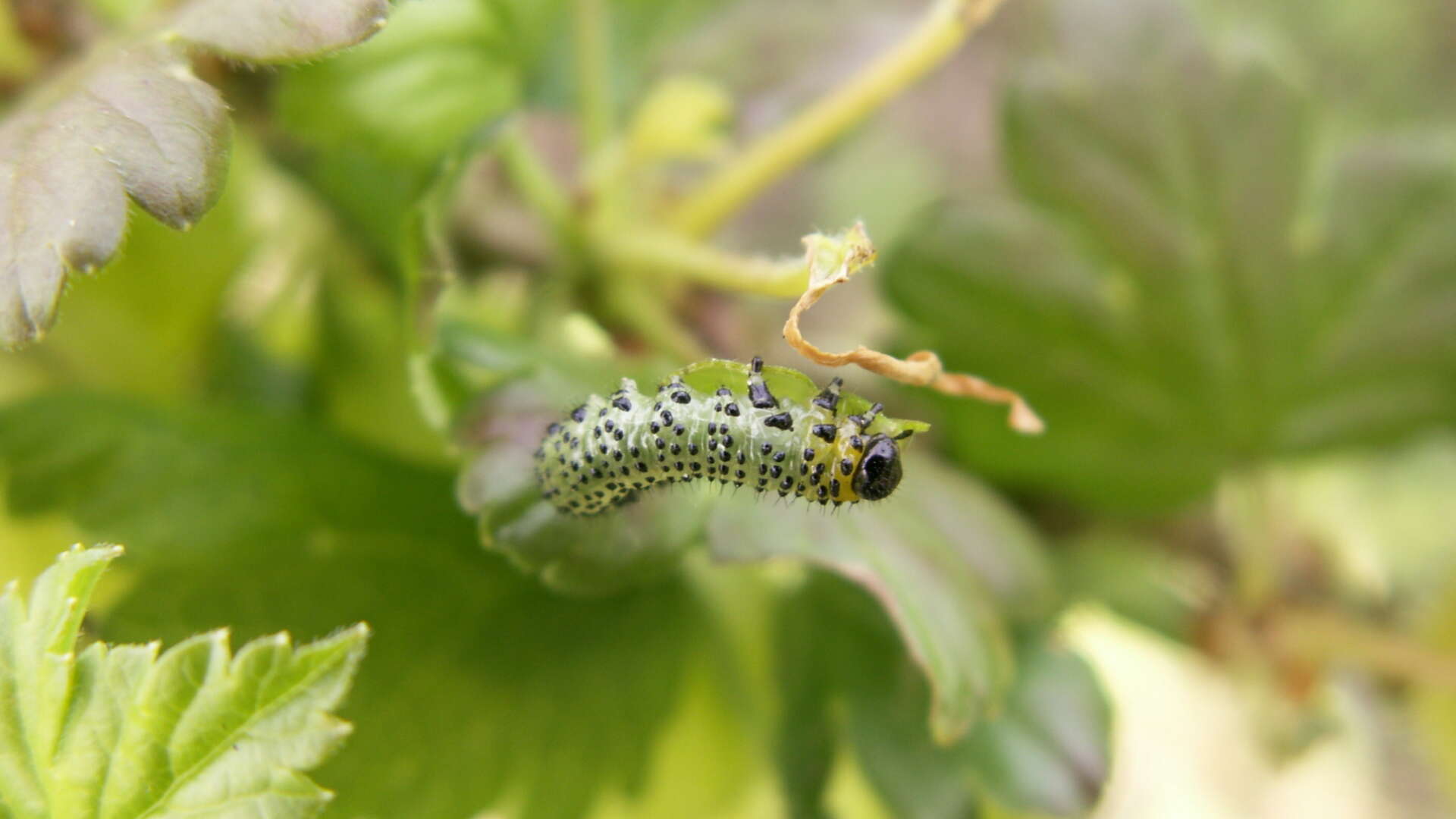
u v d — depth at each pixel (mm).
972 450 131
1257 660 134
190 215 97
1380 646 132
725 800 120
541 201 122
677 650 117
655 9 137
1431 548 157
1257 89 128
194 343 132
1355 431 131
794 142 120
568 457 103
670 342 122
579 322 127
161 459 110
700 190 123
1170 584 135
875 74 116
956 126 208
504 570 112
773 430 99
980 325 128
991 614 113
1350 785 196
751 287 112
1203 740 209
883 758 117
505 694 111
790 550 107
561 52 125
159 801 93
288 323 133
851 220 172
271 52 99
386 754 108
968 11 112
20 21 116
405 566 111
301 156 124
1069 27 129
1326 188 130
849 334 159
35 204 96
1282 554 140
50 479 109
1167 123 127
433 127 115
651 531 106
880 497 100
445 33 115
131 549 109
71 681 93
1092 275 128
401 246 112
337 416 131
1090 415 130
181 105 98
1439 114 201
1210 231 128
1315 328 129
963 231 128
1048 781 115
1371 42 204
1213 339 129
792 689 119
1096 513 136
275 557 109
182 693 93
